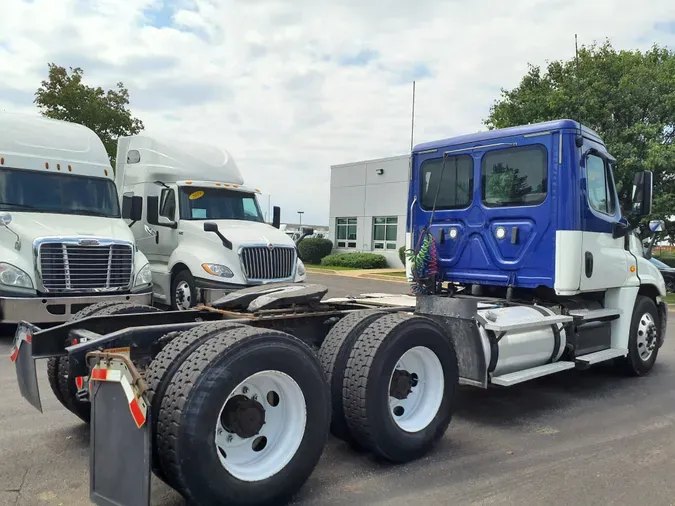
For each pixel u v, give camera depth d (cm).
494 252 629
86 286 870
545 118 1667
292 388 359
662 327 755
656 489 392
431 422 448
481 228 641
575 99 1588
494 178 632
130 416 303
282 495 350
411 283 690
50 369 480
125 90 2206
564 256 577
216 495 316
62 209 965
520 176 611
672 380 709
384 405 414
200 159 1161
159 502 358
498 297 664
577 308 643
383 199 2930
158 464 318
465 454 454
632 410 580
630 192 724
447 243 675
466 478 407
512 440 488
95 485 322
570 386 675
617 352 664
